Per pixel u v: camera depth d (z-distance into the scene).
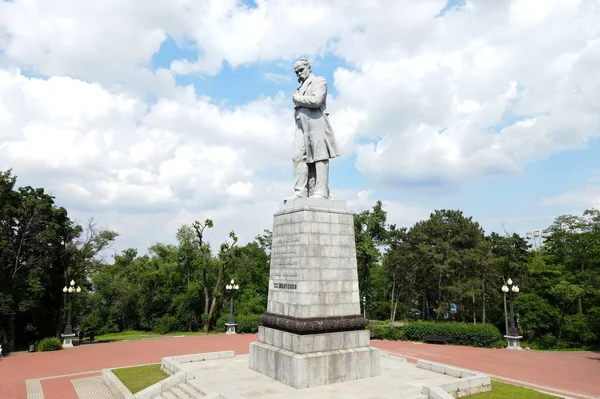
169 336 39.53
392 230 55.53
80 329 50.19
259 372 16.11
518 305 40.16
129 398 14.81
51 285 36.59
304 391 13.36
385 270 57.34
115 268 64.25
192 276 52.94
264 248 57.22
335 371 14.47
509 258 44.88
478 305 47.09
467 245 46.47
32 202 34.19
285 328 14.84
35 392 17.75
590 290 37.47
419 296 52.25
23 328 35.06
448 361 23.91
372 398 12.69
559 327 38.69
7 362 25.48
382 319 59.75
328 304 15.02
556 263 44.50
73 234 37.84
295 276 14.94
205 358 19.69
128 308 56.50
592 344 37.75
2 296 31.00
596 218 40.03
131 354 27.75
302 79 17.27
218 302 50.06
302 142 16.97
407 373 16.22
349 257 15.88
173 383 15.15
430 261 46.66
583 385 17.69
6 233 33.12
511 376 19.58
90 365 23.95
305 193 16.75
